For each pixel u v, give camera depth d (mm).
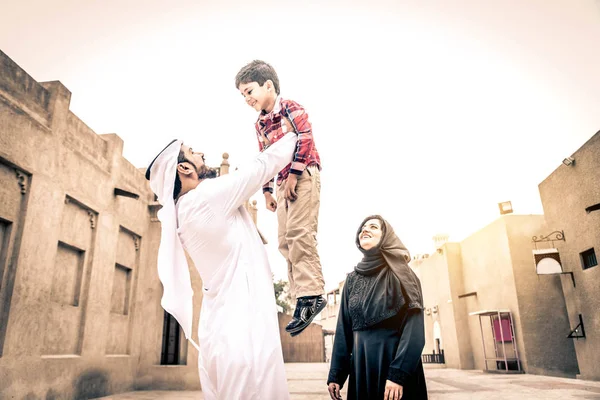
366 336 2078
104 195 8914
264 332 1504
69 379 7531
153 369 9789
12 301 6352
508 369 15539
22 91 6848
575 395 8102
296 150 1951
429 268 23016
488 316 17094
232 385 1397
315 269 1964
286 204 2182
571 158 11703
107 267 8922
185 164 1780
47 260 7094
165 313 10508
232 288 1549
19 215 6680
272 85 2156
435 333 22047
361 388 2041
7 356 6215
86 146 8484
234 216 1695
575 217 11797
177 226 1703
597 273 10891
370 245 2168
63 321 7695
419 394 1971
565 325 14352
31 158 6871
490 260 17000
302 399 7629
